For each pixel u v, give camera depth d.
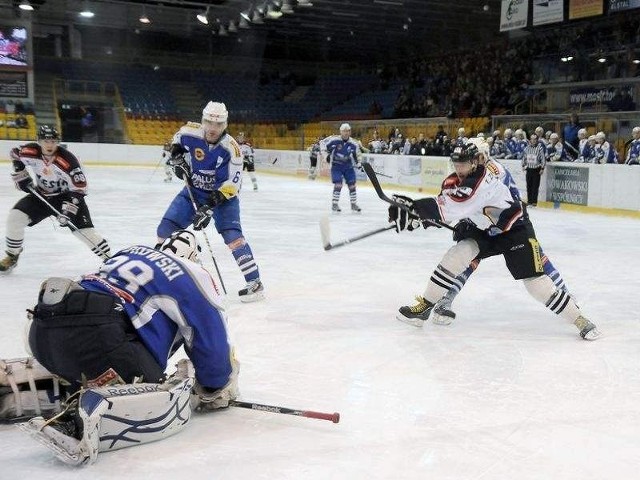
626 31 18.97
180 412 2.76
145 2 24.38
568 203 12.81
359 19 23.58
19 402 2.79
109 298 2.56
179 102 28.42
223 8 23.83
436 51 28.39
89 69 27.50
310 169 19.17
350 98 30.34
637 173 11.49
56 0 24.03
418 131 21.45
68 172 5.57
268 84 30.52
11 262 5.91
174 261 2.71
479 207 3.96
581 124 17.41
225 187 4.91
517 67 22.11
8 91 24.31
